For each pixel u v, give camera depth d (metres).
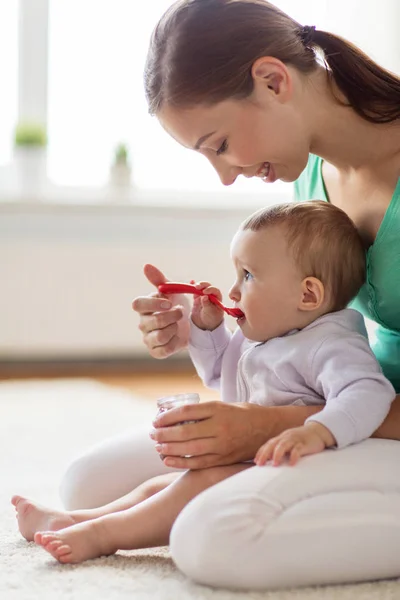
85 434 2.72
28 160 4.39
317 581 1.30
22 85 4.41
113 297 4.26
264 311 1.60
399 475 1.35
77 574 1.34
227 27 1.53
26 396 3.47
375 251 1.60
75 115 4.47
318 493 1.29
